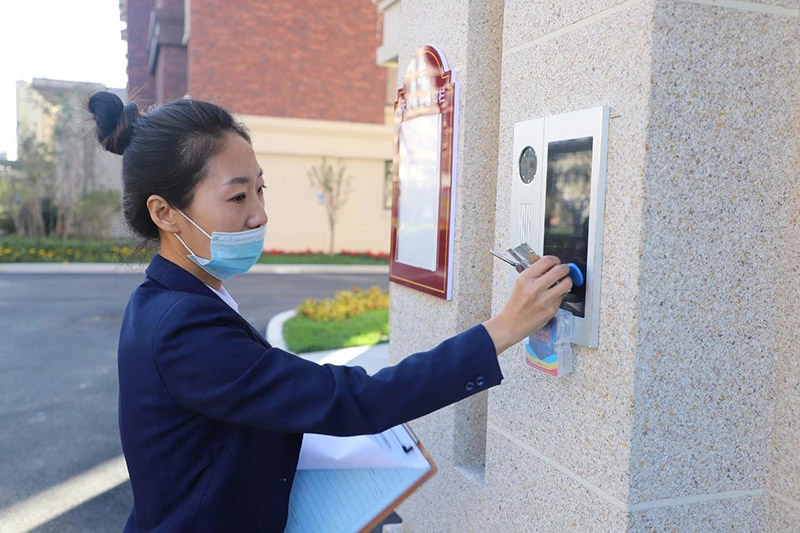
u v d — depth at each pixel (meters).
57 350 7.64
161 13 20.78
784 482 1.47
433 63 2.47
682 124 1.36
